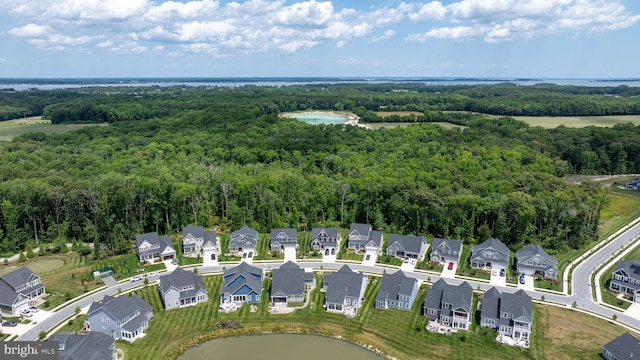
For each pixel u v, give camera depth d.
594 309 94.75
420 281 107.94
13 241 127.19
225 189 145.88
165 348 82.62
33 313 93.50
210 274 112.75
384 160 185.62
